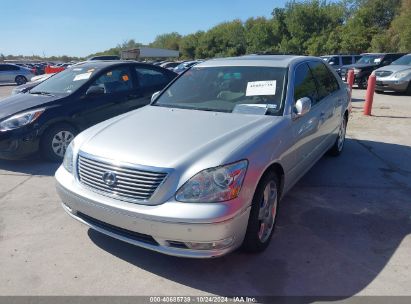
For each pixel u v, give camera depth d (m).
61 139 5.87
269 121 3.46
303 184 4.87
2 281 2.89
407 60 15.12
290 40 53.56
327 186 4.80
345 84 6.12
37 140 5.61
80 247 3.36
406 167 5.58
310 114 4.12
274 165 3.28
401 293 2.75
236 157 2.83
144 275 2.96
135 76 6.86
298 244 3.41
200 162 2.77
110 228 3.01
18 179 5.14
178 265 3.09
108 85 6.43
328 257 3.21
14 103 5.92
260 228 3.17
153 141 3.07
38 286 2.83
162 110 3.98
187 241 2.69
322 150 4.93
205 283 2.87
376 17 53.56
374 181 4.99
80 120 5.98
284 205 4.23
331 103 4.99
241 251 3.22
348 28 49.59
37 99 5.96
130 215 2.77
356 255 3.24
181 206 2.66
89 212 3.02
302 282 2.87
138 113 3.94
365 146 6.76
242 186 2.78
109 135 3.28
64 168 3.41
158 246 2.80
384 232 3.64
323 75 5.14
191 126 3.37
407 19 43.88
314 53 49.47
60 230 3.67
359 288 2.80
